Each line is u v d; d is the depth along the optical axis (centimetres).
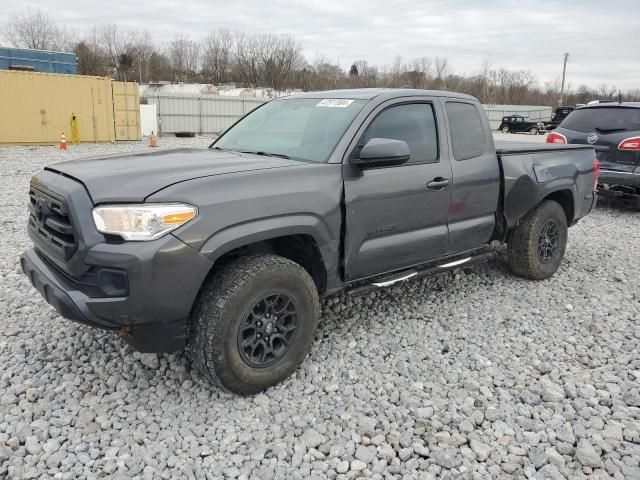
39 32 7019
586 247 697
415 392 331
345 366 362
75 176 305
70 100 2242
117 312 277
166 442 280
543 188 510
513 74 7625
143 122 3025
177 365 354
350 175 359
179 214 281
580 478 261
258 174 319
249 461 268
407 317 447
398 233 399
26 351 370
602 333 424
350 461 270
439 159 427
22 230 701
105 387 329
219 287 302
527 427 298
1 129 2088
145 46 7806
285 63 6406
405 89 428
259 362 321
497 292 513
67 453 270
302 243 353
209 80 7375
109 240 278
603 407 317
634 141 841
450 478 259
